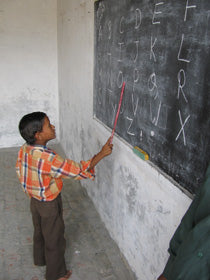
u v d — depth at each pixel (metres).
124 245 2.35
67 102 4.19
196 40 1.22
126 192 2.19
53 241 2.01
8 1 4.23
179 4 1.31
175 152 1.46
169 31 1.41
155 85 1.59
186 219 1.00
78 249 2.50
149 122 1.71
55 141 5.14
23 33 4.44
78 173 1.81
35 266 2.31
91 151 3.06
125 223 2.27
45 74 4.74
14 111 4.79
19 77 4.64
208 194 0.90
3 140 4.88
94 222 2.89
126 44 1.93
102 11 2.35
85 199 3.31
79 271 2.26
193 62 1.25
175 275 0.88
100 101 2.64
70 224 2.84
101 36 2.43
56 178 1.90
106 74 2.39
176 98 1.40
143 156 1.76
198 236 0.84
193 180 1.33
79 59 3.29
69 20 3.63
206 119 1.20
